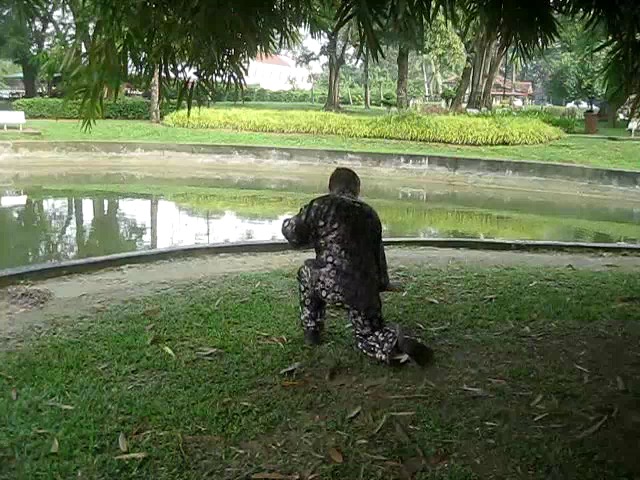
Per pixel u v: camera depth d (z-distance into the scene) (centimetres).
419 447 282
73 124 2134
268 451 277
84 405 311
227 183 1414
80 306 476
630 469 268
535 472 265
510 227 1020
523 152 1781
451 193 1396
